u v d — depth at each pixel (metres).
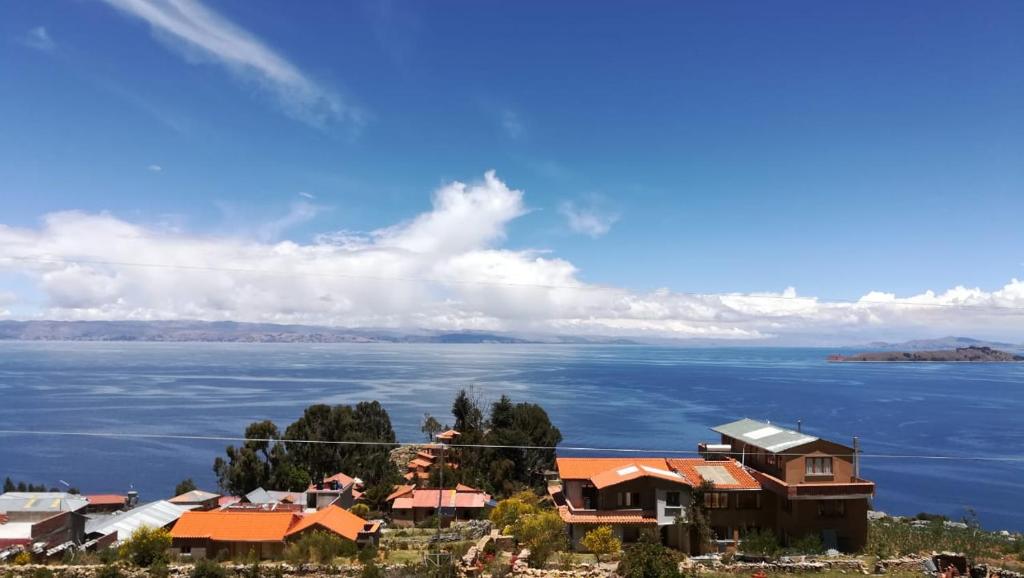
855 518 53.56
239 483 103.69
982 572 44.16
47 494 67.56
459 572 46.25
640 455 150.50
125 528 69.81
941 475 140.12
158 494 123.62
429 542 63.81
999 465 150.00
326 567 48.91
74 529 65.44
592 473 60.47
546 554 48.19
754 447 60.78
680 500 55.81
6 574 48.44
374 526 65.25
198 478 136.88
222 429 191.75
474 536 65.50
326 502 85.06
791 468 53.94
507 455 110.94
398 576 46.59
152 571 48.91
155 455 159.25
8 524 60.81
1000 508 112.75
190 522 59.94
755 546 49.28
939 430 198.12
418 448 133.88
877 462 153.25
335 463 112.31
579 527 54.78
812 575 44.50
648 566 42.72
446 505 86.12
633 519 55.03
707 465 60.38
